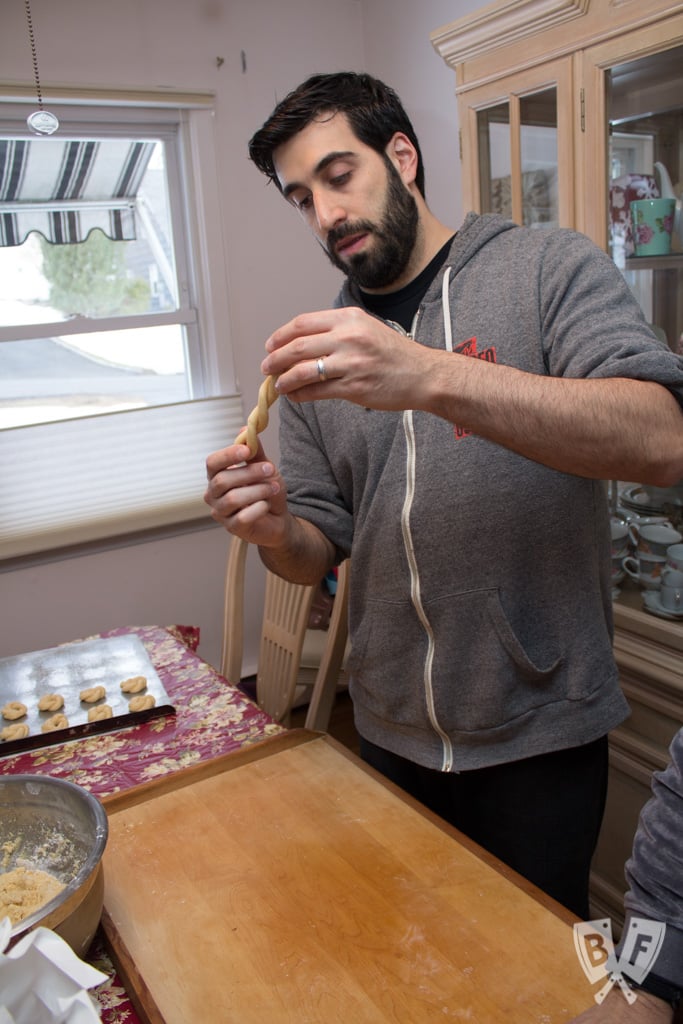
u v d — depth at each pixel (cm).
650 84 154
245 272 305
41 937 67
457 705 124
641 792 180
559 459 93
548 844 126
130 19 268
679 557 167
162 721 147
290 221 309
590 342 101
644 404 91
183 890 94
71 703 155
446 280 122
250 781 114
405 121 123
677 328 164
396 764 139
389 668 131
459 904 88
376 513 127
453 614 121
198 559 312
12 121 261
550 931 84
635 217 165
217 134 290
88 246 290
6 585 281
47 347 290
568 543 117
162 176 292
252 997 79
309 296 319
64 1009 63
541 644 121
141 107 277
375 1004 77
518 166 183
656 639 172
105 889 95
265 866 97
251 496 116
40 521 283
